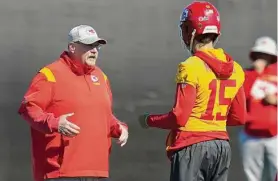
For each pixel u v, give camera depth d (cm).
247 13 2644
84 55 1706
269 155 2538
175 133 1656
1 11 2558
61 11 2577
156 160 2598
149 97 2603
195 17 1656
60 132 1603
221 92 1642
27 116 1661
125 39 2602
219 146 1642
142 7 2606
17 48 2562
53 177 1691
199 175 1639
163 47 2608
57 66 1705
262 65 2528
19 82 2561
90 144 1692
